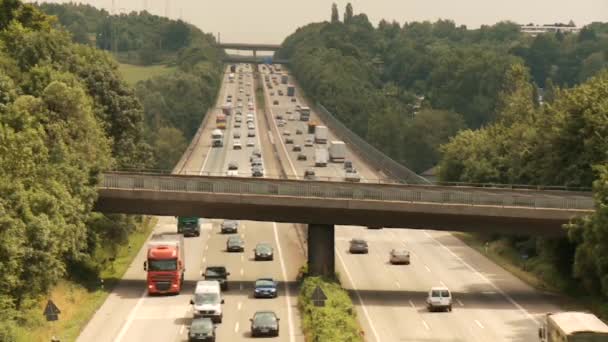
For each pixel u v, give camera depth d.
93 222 176.88
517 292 169.50
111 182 171.25
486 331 139.75
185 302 155.50
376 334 137.62
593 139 183.50
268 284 161.00
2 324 117.06
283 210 168.88
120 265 186.75
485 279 182.00
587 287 155.75
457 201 163.62
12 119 154.88
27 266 134.00
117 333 134.25
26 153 139.38
